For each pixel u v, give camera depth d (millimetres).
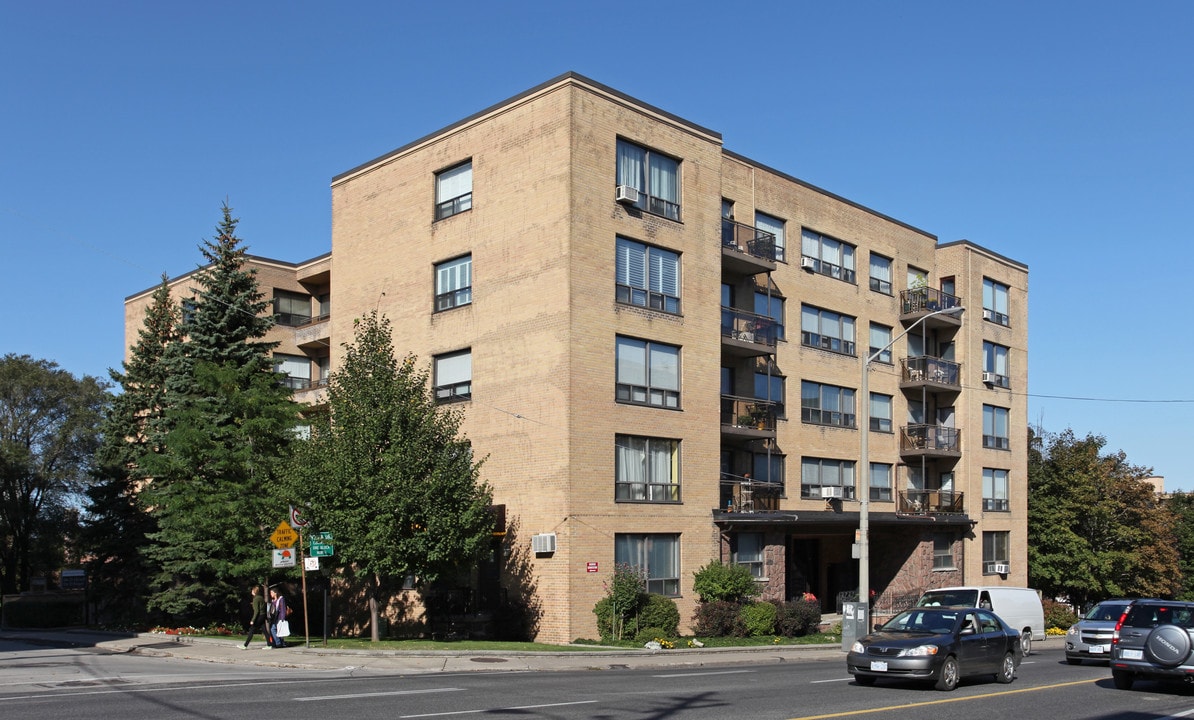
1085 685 20031
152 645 27891
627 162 32375
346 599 36812
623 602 29297
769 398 38750
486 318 32625
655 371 32375
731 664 25812
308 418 33375
